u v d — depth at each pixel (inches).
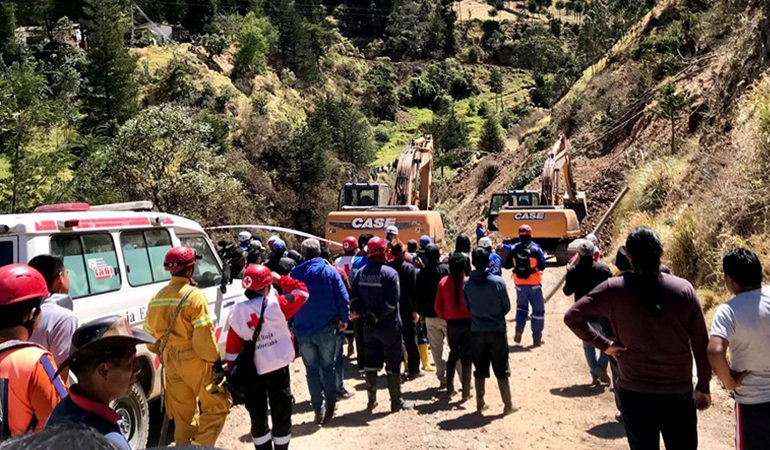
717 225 417.4
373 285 282.2
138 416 231.5
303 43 4311.0
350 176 1985.7
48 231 218.7
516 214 813.2
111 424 92.4
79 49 2333.9
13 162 621.0
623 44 1936.5
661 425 149.9
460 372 299.3
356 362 400.2
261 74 3233.3
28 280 122.0
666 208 626.5
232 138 1723.7
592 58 2837.1
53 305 160.1
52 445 44.1
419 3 7431.1
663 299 147.9
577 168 1343.5
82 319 222.1
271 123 2112.5
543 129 1899.6
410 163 697.0
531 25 7401.6
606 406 278.7
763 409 143.6
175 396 203.3
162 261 275.0
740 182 419.2
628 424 152.7
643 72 1561.3
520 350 398.9
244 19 4345.5
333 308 269.6
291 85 3826.3
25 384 113.4
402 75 6181.1
